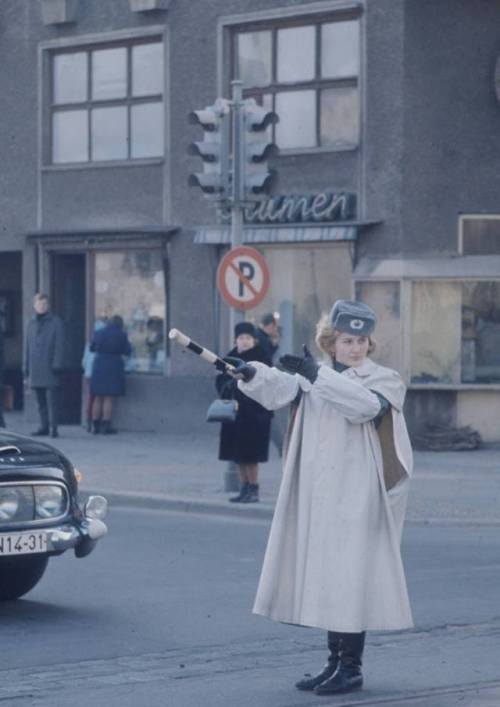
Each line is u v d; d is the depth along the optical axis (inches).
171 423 1165.7
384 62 1047.6
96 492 837.8
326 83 1080.8
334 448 370.6
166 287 1166.3
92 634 469.7
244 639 463.8
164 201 1168.2
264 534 706.2
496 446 1050.7
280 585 375.6
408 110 1040.8
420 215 1045.2
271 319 938.1
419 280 1043.9
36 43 1242.0
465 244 1053.2
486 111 1050.1
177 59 1157.1
